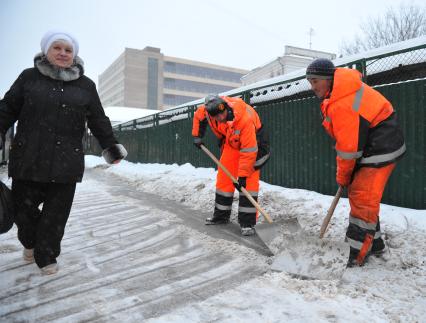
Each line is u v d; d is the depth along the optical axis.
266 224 3.44
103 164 14.32
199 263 3.18
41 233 2.79
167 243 3.80
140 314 2.24
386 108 2.85
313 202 4.87
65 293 2.54
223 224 4.65
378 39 20.59
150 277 2.85
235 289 2.60
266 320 2.13
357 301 2.35
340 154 2.80
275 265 2.95
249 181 4.17
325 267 2.78
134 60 88.50
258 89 7.18
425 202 4.34
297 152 6.23
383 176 2.82
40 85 2.68
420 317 2.12
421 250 3.12
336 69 2.87
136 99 88.50
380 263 3.01
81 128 2.87
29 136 2.65
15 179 2.74
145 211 5.48
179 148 10.60
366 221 2.86
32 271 2.94
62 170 2.71
